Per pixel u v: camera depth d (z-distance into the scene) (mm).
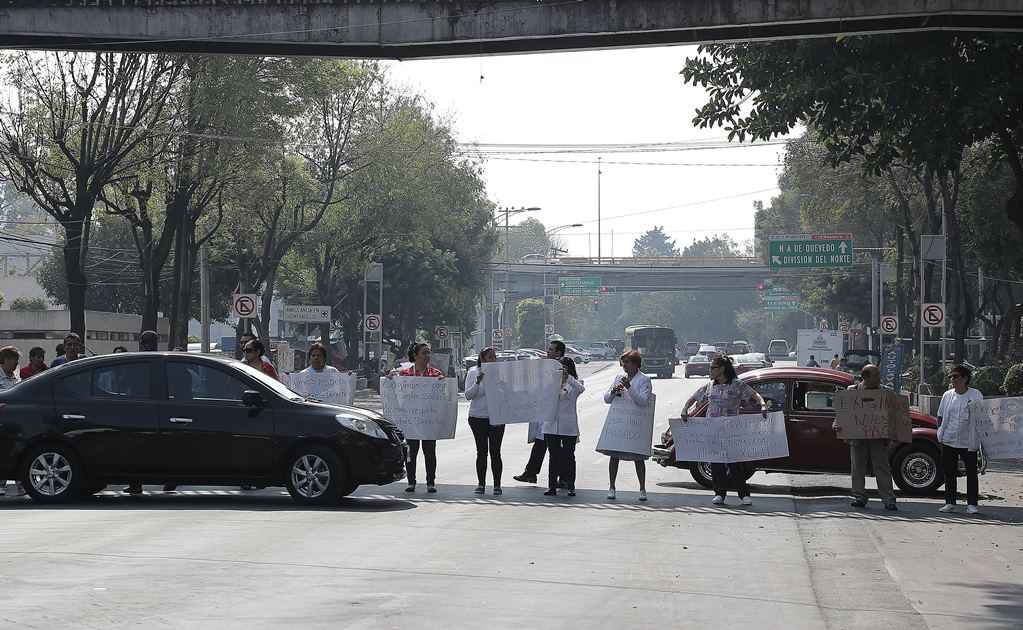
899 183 52562
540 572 10438
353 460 15203
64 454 15273
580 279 108188
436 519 14055
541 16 22078
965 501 17812
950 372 16312
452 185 60125
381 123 51656
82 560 10445
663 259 113688
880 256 71500
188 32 23000
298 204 49031
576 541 12445
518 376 16953
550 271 113000
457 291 77188
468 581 9859
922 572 11102
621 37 21969
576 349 136875
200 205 39781
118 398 15391
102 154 33875
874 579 10633
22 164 33719
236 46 23188
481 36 22328
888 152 24375
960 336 45625
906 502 17422
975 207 49250
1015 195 24281
